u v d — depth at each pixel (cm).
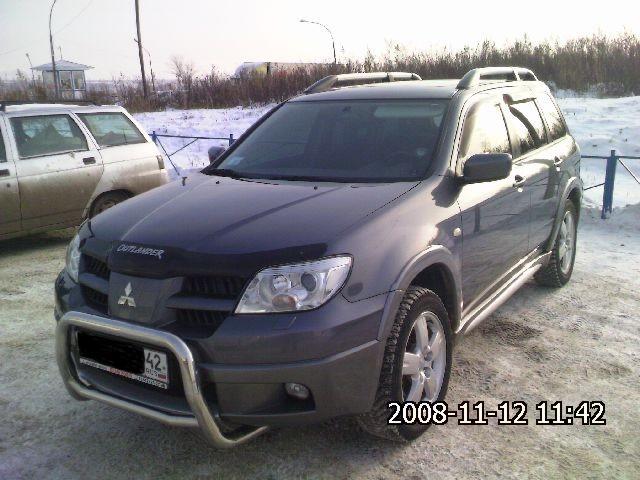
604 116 1438
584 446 297
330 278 248
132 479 277
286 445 299
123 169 712
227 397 246
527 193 411
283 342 240
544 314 464
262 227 270
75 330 284
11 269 606
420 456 290
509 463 284
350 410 258
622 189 930
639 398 341
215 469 283
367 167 343
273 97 2206
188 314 253
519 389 352
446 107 366
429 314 299
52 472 283
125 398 266
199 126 1773
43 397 352
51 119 670
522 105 455
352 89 427
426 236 292
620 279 545
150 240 272
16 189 625
